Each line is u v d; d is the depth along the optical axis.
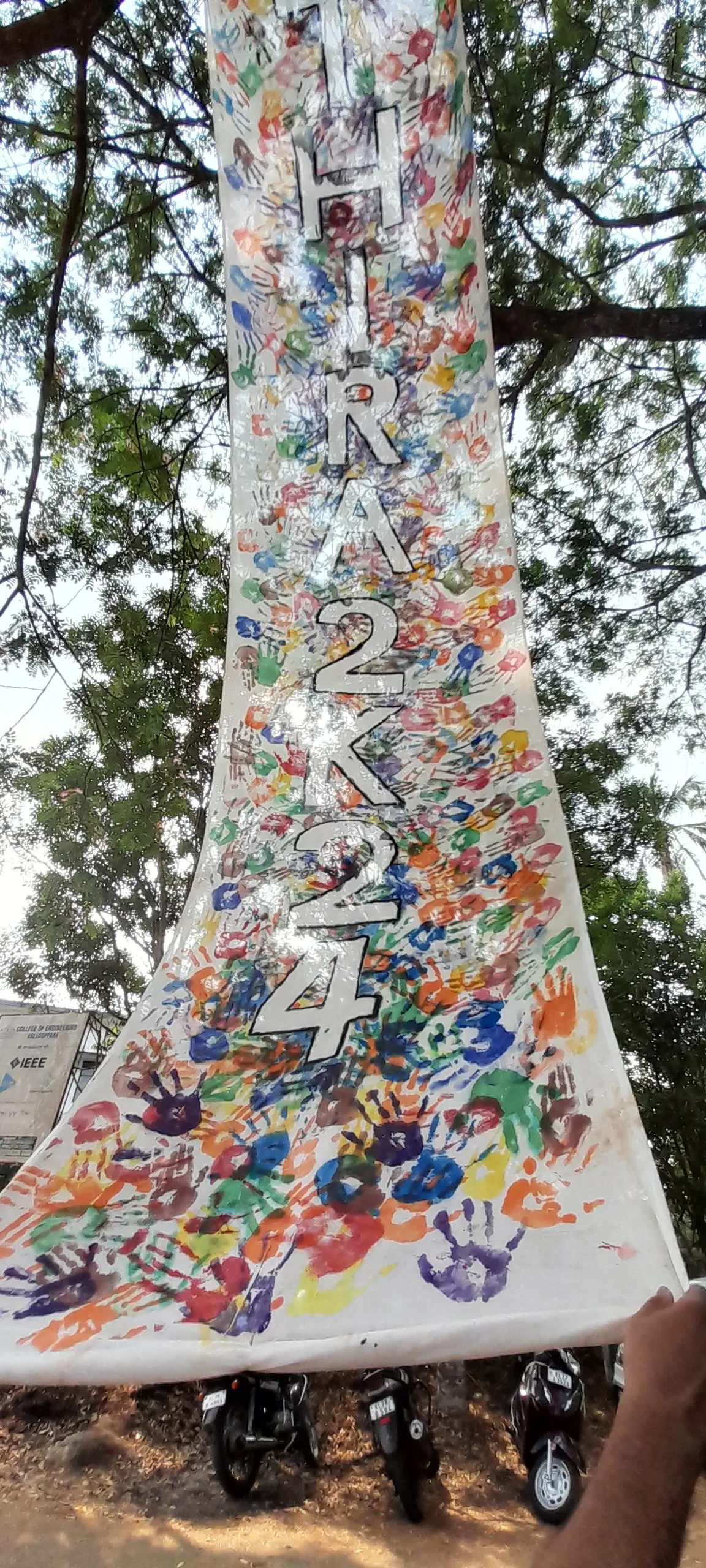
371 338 3.19
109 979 9.86
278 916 2.40
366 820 2.54
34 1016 6.16
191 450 6.70
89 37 4.86
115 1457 4.80
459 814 2.50
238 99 3.35
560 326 5.69
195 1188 1.91
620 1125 1.80
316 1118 1.99
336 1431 5.17
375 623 2.89
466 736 2.65
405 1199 1.79
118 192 6.25
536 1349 1.47
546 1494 3.53
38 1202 1.90
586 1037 1.98
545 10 5.38
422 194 3.23
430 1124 1.91
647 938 7.83
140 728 6.65
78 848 8.80
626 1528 0.76
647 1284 1.51
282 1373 1.55
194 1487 4.43
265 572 3.02
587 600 6.87
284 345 3.23
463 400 3.09
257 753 2.73
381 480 3.07
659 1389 0.89
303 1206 1.83
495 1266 1.62
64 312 6.29
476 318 3.14
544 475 6.82
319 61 3.32
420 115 3.26
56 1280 1.76
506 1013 2.07
